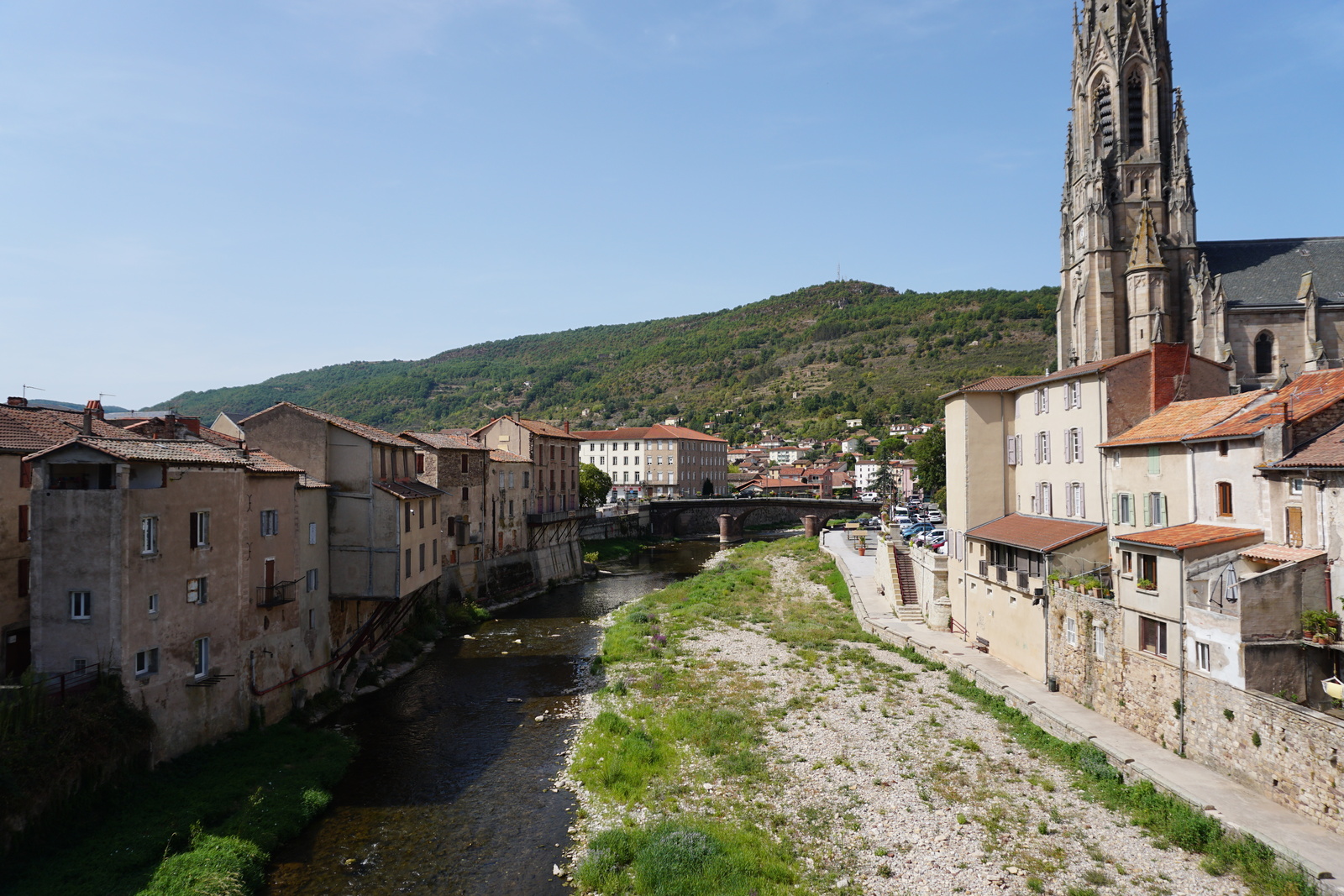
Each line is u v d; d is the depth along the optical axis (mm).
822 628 59000
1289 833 23625
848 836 26938
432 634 58500
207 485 33188
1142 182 75250
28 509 32594
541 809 30391
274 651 38000
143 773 29172
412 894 24531
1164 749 30938
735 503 133875
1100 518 41812
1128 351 74500
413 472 53656
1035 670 41188
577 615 69562
